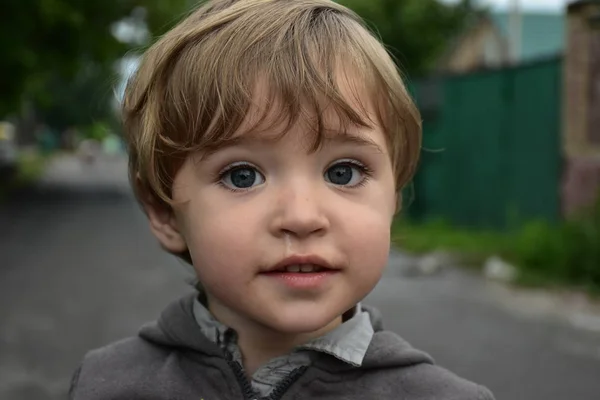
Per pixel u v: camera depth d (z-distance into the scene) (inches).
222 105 39.4
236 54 40.3
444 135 393.4
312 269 39.3
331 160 39.9
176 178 42.9
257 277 39.3
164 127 43.1
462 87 380.8
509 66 349.1
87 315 220.7
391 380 46.3
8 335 197.2
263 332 46.3
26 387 158.7
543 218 329.7
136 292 255.6
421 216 403.9
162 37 46.8
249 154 39.5
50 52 621.6
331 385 45.8
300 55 40.0
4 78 591.5
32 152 1676.9
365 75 41.6
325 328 46.2
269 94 39.1
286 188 39.0
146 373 49.6
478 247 323.9
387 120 43.1
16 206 593.6
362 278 39.9
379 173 41.3
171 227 47.7
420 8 791.7
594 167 303.3
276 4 43.5
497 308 229.6
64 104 1867.6
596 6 297.9
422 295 248.2
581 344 191.0
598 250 260.8
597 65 301.0
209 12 45.4
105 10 614.9
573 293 247.3
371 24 48.7
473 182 375.6
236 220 39.1
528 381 162.9
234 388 46.3
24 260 327.9
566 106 313.6
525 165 340.8
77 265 314.2
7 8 518.0
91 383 50.6
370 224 39.9
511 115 349.1
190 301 51.2
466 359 178.7
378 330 50.3
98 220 502.0
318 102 38.9
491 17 904.3
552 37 1067.9
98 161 1549.0
